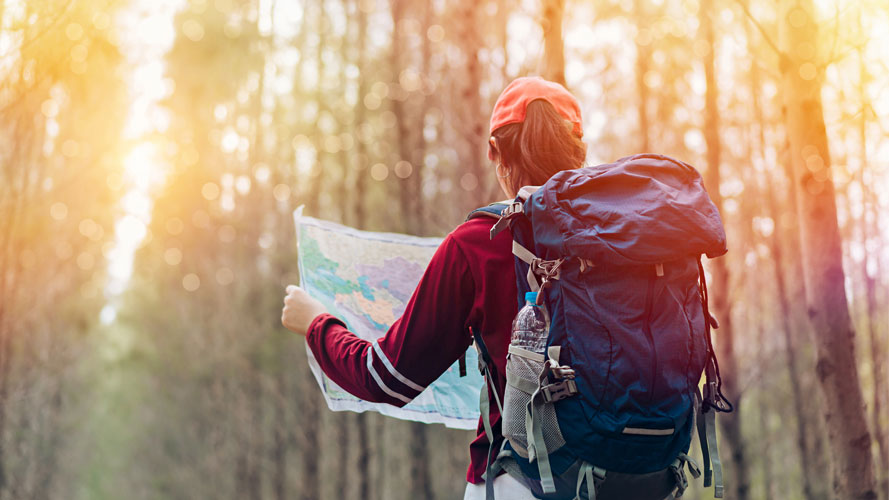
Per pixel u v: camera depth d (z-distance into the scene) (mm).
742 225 9062
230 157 15781
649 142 9367
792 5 4227
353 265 1975
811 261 4121
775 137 8695
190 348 17000
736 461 7930
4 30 4887
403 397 1433
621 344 1217
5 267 9500
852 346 4027
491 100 6781
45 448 13383
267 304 15750
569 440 1227
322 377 1831
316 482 13875
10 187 8070
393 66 11500
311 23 13016
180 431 17109
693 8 9188
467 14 6820
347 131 12789
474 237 1396
